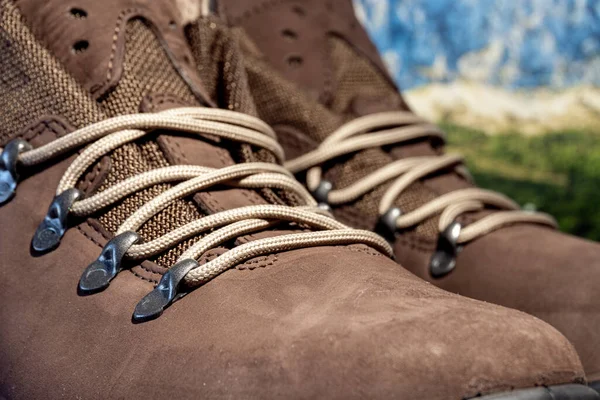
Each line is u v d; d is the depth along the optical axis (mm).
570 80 721
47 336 355
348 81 518
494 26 735
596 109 707
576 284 419
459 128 725
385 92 524
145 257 355
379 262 360
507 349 309
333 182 474
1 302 368
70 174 370
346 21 534
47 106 382
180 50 408
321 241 361
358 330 314
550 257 438
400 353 307
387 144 489
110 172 372
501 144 707
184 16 437
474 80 739
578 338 408
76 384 344
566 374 311
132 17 397
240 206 373
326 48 519
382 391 304
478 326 312
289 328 323
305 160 472
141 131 374
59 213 366
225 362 322
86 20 393
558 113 714
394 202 471
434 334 310
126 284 354
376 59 528
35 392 351
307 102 485
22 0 400
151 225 364
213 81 428
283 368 313
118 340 343
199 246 351
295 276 347
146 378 331
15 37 391
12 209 377
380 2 750
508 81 731
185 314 341
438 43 748
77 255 364
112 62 387
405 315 318
